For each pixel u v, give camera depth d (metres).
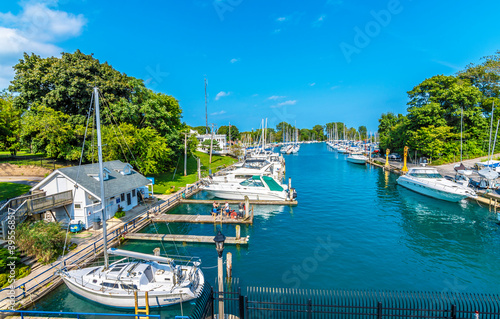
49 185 23.44
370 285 15.80
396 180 46.41
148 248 21.42
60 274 14.75
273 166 51.94
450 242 21.77
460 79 66.25
